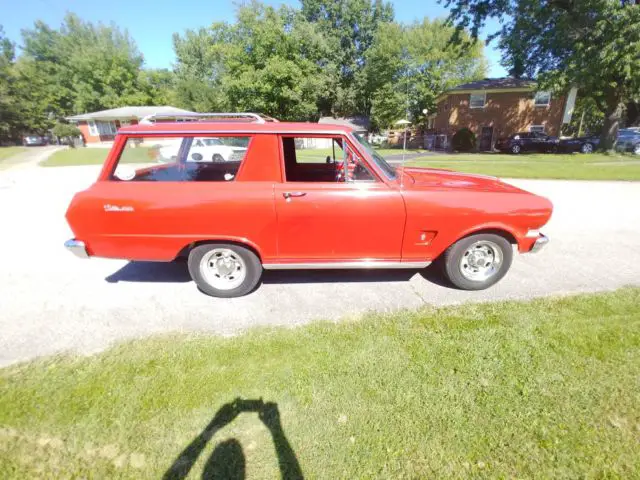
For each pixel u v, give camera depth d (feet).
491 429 6.23
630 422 6.33
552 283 11.97
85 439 6.16
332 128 10.42
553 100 84.89
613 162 52.08
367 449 5.90
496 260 11.41
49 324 9.86
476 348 8.45
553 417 6.46
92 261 14.76
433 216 10.39
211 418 6.55
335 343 8.77
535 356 8.11
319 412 6.65
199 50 163.53
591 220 19.95
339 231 10.44
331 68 130.11
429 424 6.35
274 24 102.47
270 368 7.88
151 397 7.06
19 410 6.75
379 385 7.30
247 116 11.71
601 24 47.65
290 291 11.80
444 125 98.48
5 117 139.23
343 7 127.24
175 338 9.12
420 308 10.47
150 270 13.78
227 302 11.10
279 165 10.27
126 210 10.07
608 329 9.09
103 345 8.84
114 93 141.69
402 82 118.62
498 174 39.70
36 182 39.63
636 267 13.24
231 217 10.15
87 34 155.53
